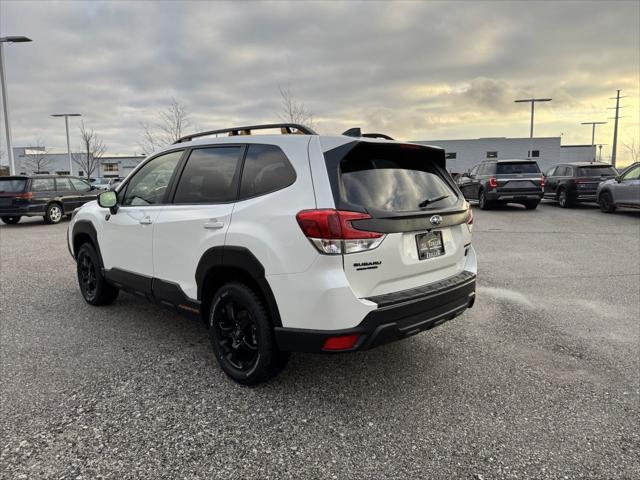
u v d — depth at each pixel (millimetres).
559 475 2379
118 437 2680
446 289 3199
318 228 2693
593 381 3402
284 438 2684
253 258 2986
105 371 3525
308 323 2785
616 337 4266
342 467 2436
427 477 2363
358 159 3006
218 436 2699
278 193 2963
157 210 3861
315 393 3207
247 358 3287
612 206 14062
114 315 4836
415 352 3916
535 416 2930
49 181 14594
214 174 3488
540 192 14945
